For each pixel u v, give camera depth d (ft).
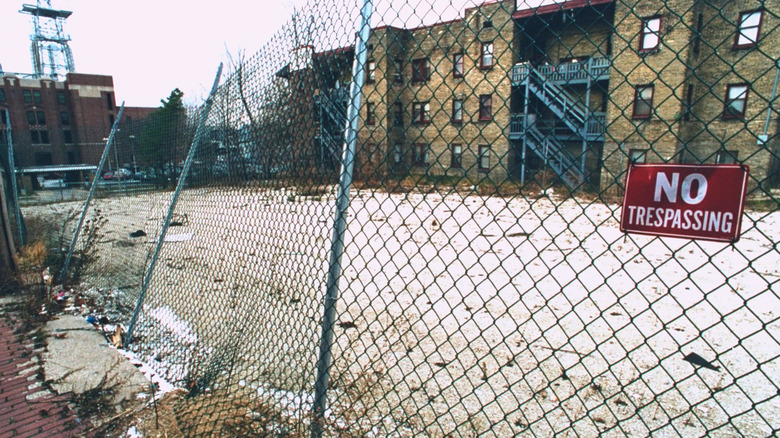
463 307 16.37
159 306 16.12
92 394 10.58
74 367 12.04
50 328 14.87
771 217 31.68
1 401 10.47
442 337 13.57
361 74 6.64
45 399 10.48
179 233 24.58
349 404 9.53
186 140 14.98
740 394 10.08
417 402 9.98
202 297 14.90
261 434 8.45
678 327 14.17
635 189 4.50
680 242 27.07
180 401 10.18
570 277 20.47
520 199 43.62
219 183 12.50
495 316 15.43
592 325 14.51
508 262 23.53
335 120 7.60
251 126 10.37
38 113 163.12
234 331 11.62
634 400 9.95
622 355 12.23
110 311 16.72
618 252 25.16
